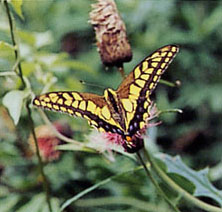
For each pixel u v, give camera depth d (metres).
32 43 0.77
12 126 0.79
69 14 1.04
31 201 0.75
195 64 1.01
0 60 0.75
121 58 0.66
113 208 0.79
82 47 1.04
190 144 0.96
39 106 0.57
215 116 1.00
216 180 0.88
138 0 0.98
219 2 1.01
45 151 0.77
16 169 0.80
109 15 0.65
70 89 0.75
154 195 0.76
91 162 0.78
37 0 1.03
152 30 1.00
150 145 0.75
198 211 0.79
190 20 1.01
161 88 0.99
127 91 0.59
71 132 0.77
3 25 0.75
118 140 0.63
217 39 1.02
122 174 0.67
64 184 0.79
